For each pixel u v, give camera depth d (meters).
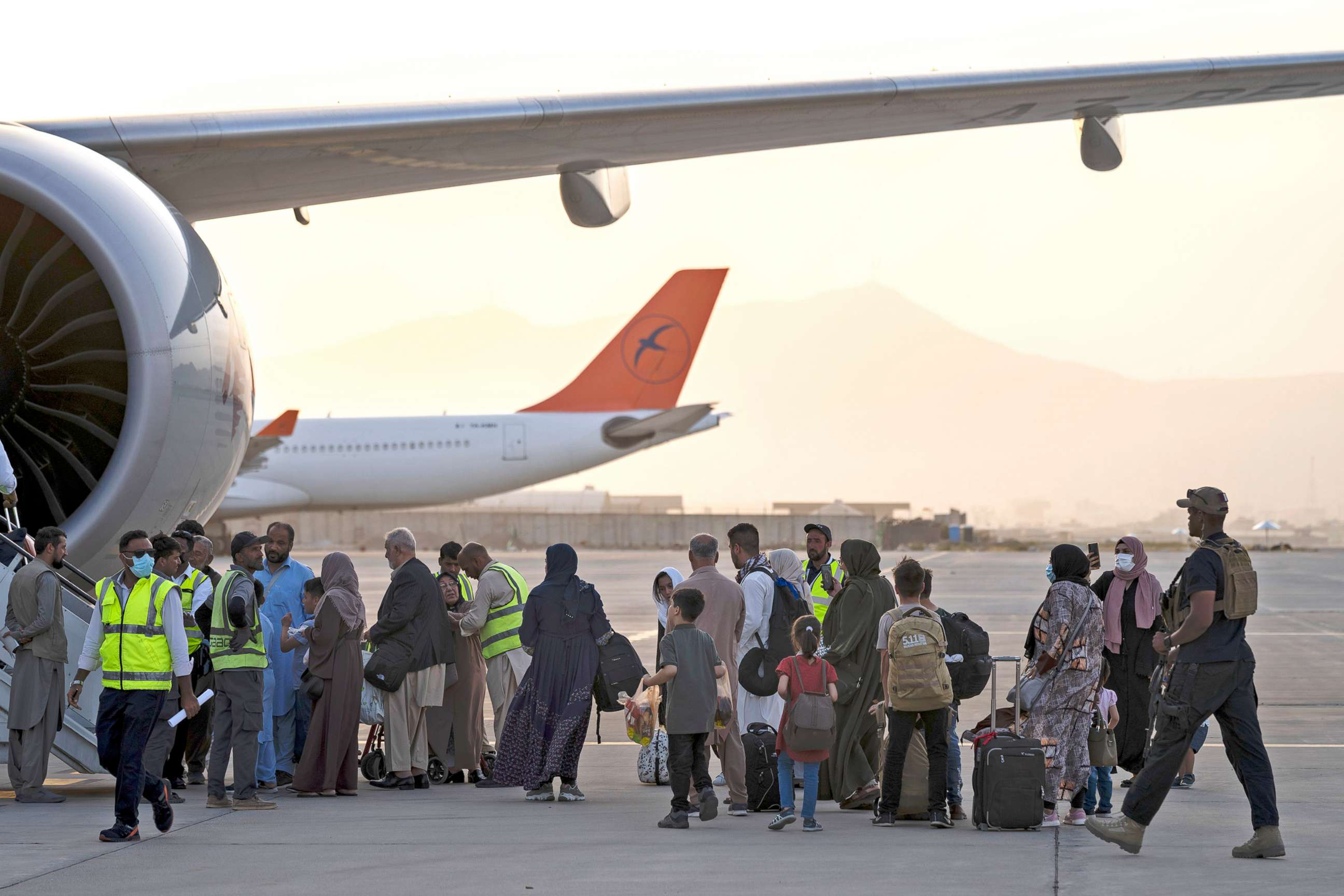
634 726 40.53
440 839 33.97
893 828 36.25
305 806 39.72
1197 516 32.09
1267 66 49.53
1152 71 49.16
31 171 42.78
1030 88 48.94
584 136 48.66
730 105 47.25
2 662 41.75
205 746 43.38
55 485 47.50
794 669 35.28
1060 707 36.75
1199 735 41.97
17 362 46.62
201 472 45.22
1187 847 32.94
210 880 29.02
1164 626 37.22
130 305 42.72
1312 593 152.50
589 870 30.23
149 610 33.81
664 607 45.84
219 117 44.91
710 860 31.33
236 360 46.28
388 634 42.75
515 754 40.41
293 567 45.34
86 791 42.09
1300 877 29.33
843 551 39.50
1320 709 60.44
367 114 45.34
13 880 29.06
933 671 35.16
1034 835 35.09
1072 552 37.19
